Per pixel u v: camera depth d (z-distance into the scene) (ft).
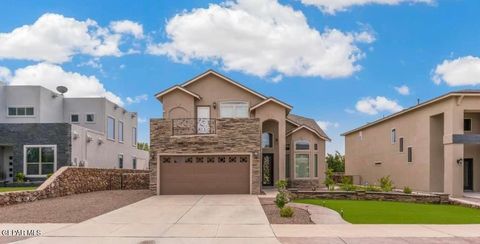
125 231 37.11
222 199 63.93
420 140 87.25
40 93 97.09
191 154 73.26
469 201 64.13
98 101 107.34
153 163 73.41
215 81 88.17
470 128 86.53
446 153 76.18
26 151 85.40
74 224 40.60
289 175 91.71
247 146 73.36
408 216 49.14
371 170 115.85
